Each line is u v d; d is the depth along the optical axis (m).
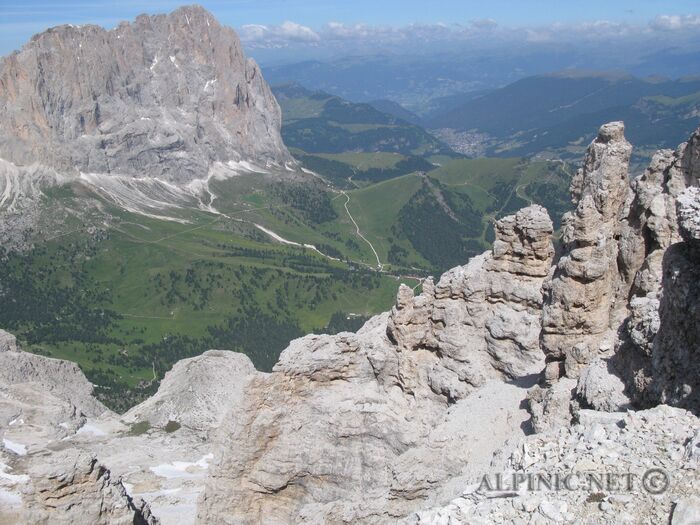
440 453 44.25
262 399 53.00
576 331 42.75
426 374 56.78
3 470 72.69
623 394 34.34
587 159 53.94
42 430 95.62
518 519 24.64
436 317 57.00
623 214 47.84
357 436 53.56
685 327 29.59
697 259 29.84
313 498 53.09
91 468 41.19
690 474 23.66
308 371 54.88
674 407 28.95
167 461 87.81
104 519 41.03
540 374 49.09
